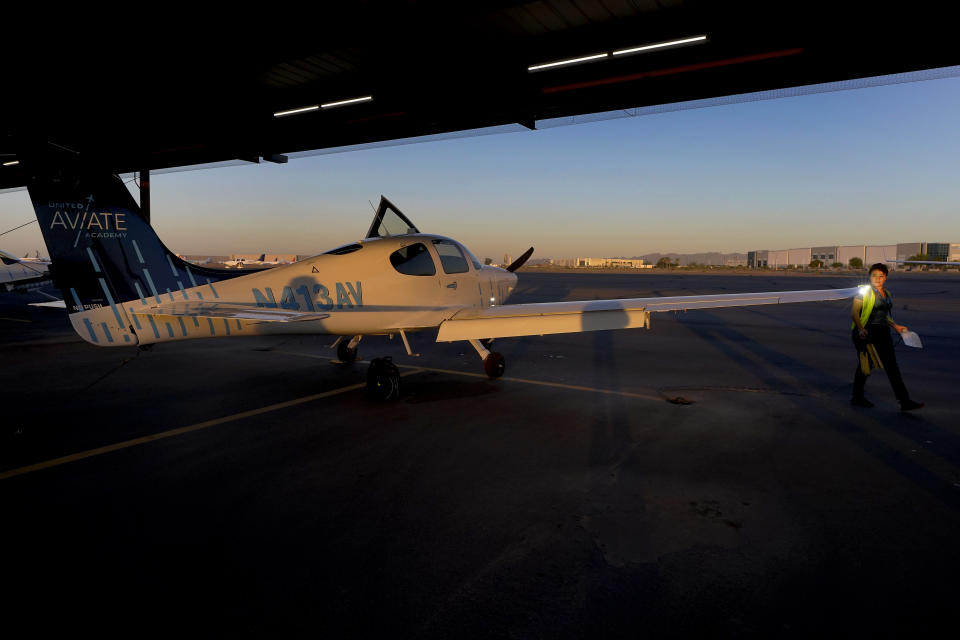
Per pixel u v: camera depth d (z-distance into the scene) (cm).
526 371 700
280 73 781
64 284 461
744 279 3716
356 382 646
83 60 682
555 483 328
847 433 420
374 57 729
